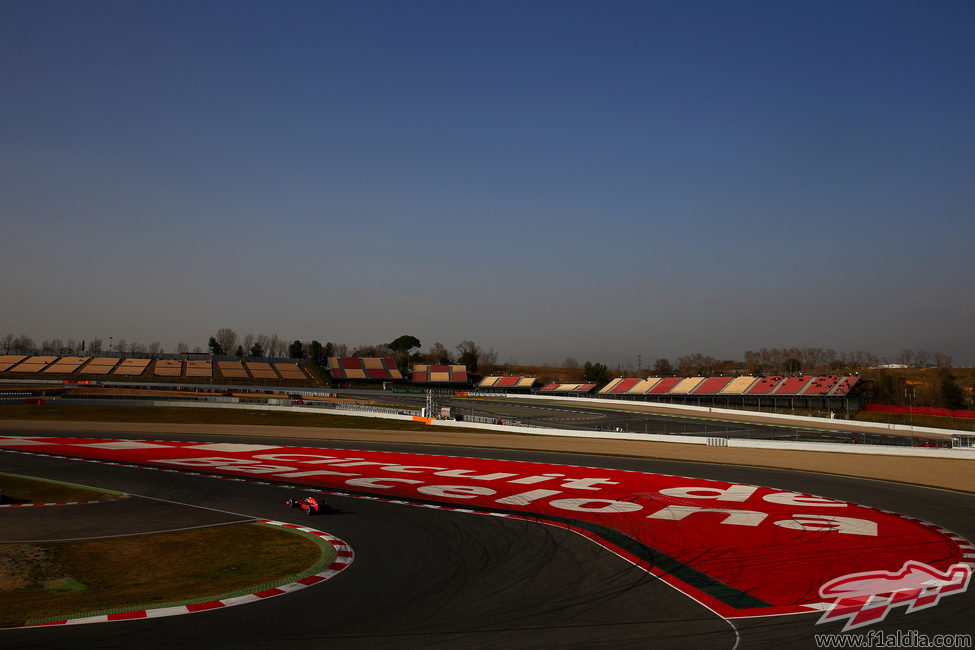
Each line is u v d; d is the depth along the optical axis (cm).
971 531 2303
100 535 2158
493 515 2559
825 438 6100
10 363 13300
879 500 2909
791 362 16925
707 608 1453
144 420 7000
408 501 2858
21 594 1509
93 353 15075
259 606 1441
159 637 1238
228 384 13475
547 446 5222
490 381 15350
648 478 3547
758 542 2127
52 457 4178
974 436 4575
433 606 1451
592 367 16100
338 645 1205
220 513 2561
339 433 6184
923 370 16562
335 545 2047
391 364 15938
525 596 1533
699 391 10744
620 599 1516
